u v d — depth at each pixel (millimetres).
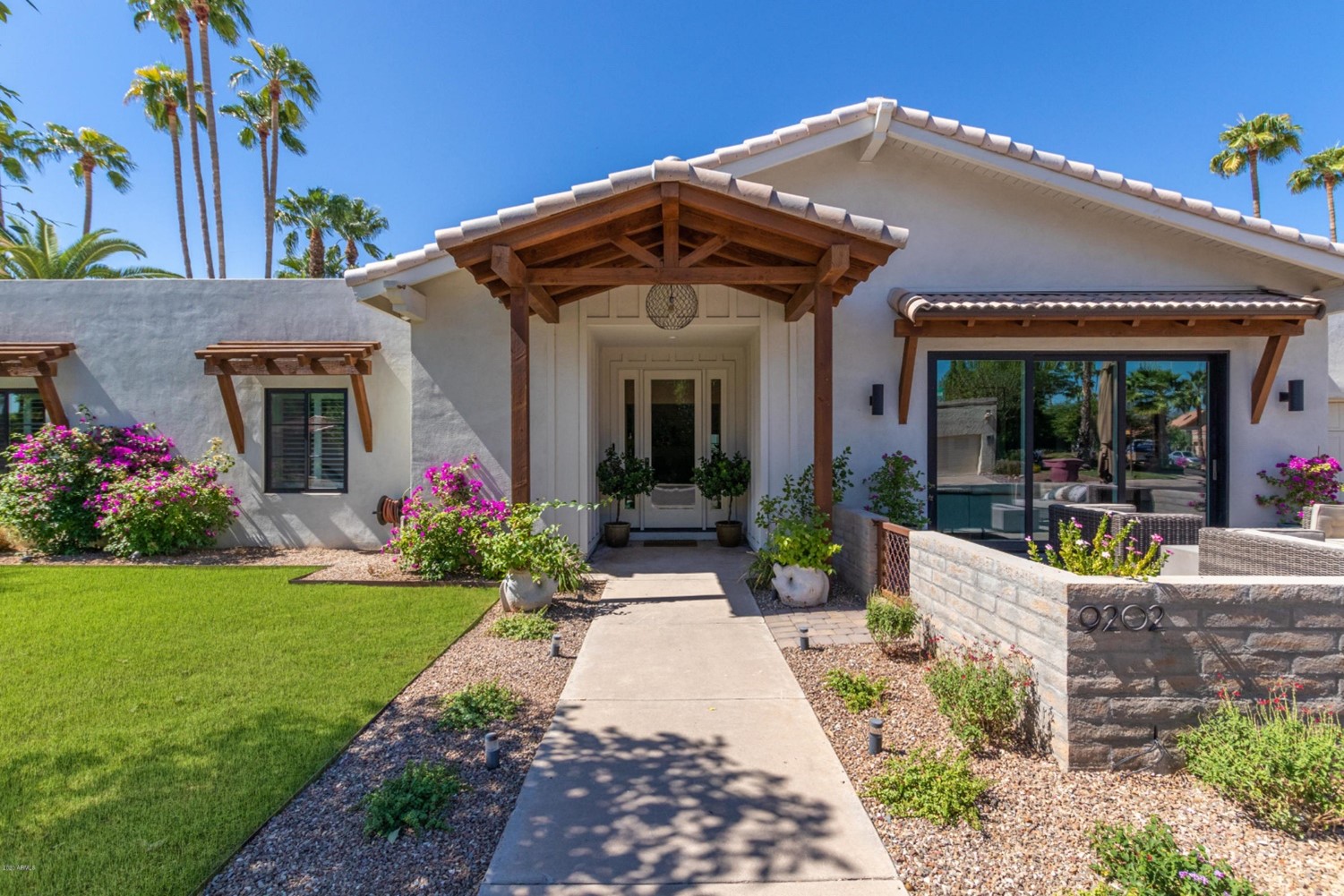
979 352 9078
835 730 4078
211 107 25656
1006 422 9156
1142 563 3984
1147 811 3105
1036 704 3697
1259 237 8305
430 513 8297
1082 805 3160
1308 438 8945
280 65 27578
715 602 7219
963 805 3107
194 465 10344
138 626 6207
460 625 6270
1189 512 9047
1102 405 9141
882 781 3355
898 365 9117
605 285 7082
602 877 2738
